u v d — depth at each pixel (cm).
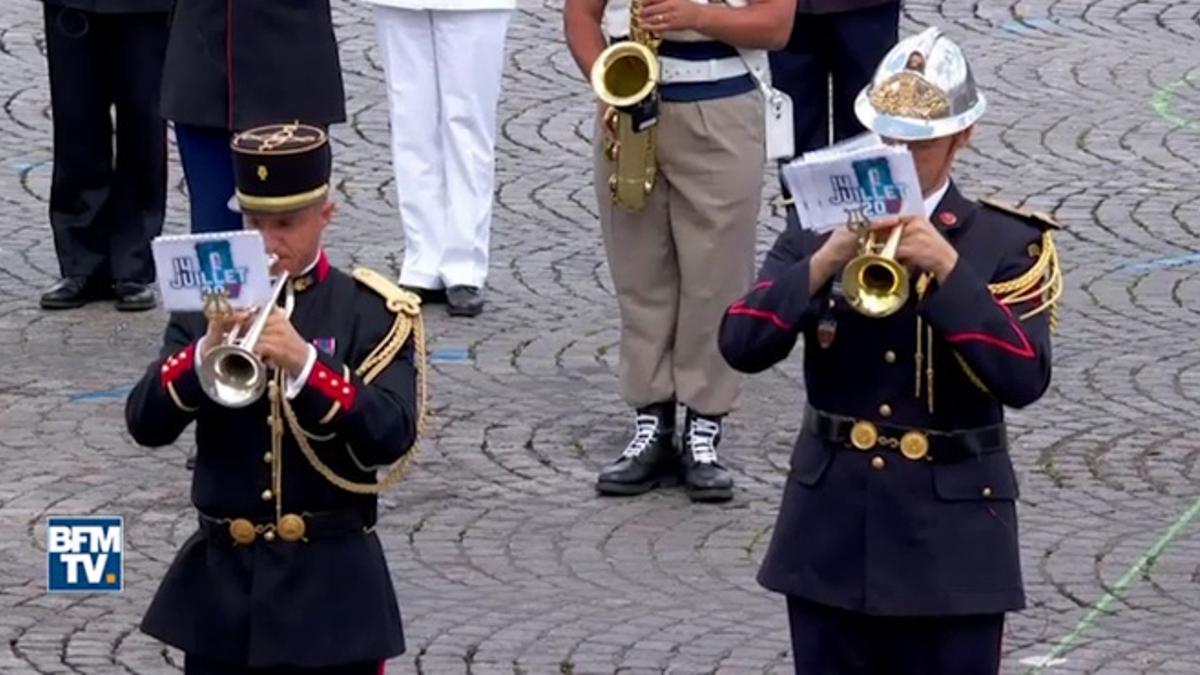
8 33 5619
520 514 3322
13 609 3012
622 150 3281
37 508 3312
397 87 4053
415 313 2309
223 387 2156
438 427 3609
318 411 2203
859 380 2298
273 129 2295
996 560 2292
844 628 2330
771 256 2366
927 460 2288
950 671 2305
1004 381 2223
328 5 3444
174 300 2152
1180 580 3100
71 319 4053
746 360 2323
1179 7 5859
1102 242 4391
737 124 3294
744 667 2866
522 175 4766
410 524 3278
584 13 3331
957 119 2250
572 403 3716
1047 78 5325
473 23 4000
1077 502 3338
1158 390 3734
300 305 2288
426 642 2922
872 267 2166
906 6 5856
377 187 4694
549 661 2878
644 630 2967
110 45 4038
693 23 3216
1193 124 5041
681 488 3409
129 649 2912
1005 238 2288
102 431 3591
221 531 2294
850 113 4097
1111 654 2895
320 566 2284
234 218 3434
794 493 2348
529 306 4128
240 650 2288
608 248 3378
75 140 4050
